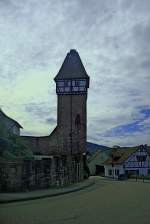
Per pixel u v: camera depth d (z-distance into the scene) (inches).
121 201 901.8
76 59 2672.2
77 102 2620.6
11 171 1087.6
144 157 3617.1
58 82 2640.3
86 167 2618.1
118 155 3848.4
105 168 4050.2
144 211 677.9
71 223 527.8
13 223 530.9
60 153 2568.9
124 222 534.6
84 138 2586.1
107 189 1469.0
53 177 1409.9
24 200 898.7
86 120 2613.2
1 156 1257.4
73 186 1535.4
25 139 2541.8
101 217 593.6
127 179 2896.2
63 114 2618.1
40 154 2536.9
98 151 4478.3
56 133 2600.9
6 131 1455.5
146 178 2834.6
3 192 1051.3
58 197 1024.9
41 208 733.3
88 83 2635.3
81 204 820.0
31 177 1193.4
